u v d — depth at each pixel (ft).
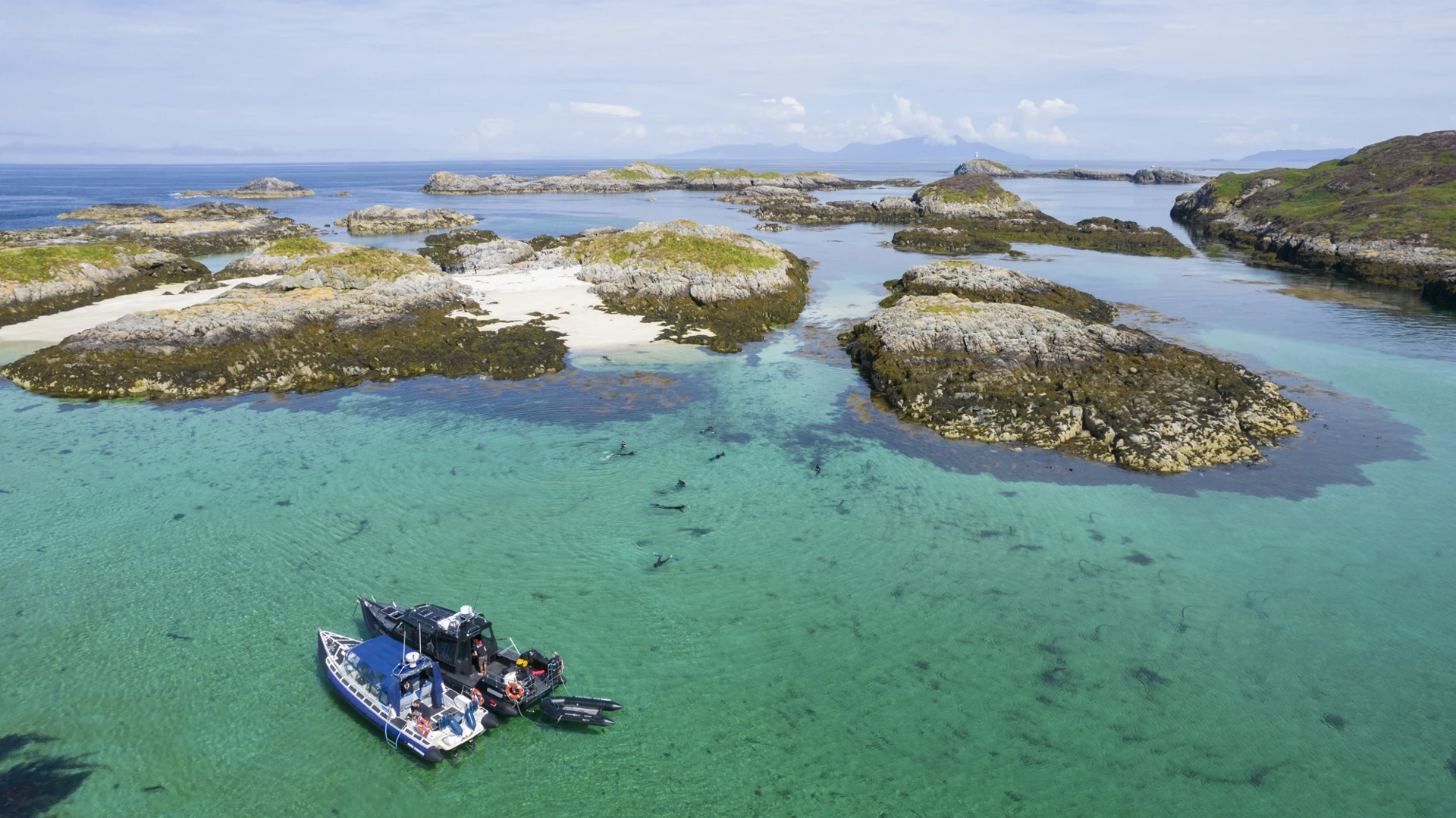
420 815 61.87
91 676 75.51
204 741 68.44
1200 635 83.05
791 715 72.02
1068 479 117.50
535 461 123.13
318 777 65.31
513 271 246.88
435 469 119.85
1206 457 122.01
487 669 74.84
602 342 183.01
